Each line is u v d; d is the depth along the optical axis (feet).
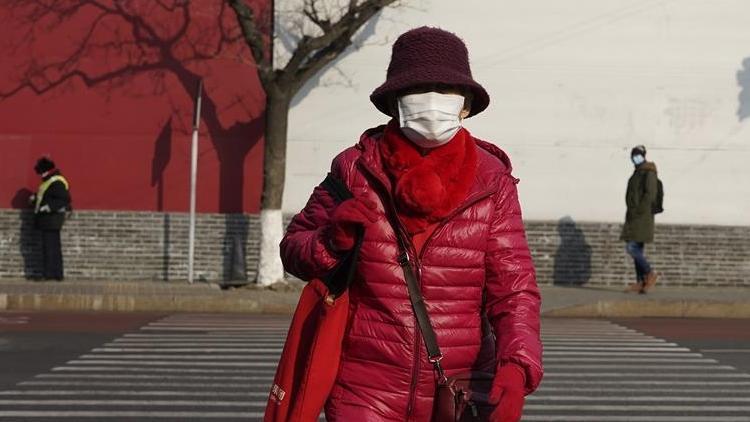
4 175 60.80
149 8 60.75
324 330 11.82
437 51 11.89
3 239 60.64
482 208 12.08
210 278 60.85
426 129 11.82
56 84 60.85
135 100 60.90
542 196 61.36
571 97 61.31
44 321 47.19
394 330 11.89
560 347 40.70
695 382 33.45
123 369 34.14
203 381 32.22
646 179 55.72
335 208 11.82
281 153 56.54
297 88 56.39
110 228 60.70
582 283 61.31
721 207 61.52
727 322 51.29
